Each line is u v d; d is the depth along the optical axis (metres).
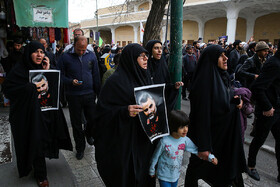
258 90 2.80
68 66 3.34
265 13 17.92
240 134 2.21
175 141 2.13
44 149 2.60
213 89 2.12
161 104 2.07
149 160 2.14
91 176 2.93
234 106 2.22
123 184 1.94
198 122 2.13
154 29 4.41
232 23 16.66
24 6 4.91
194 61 7.36
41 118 2.51
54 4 5.25
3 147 3.57
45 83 2.62
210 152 2.15
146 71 2.14
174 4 2.54
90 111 3.48
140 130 2.04
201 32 21.69
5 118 4.87
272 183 2.96
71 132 4.44
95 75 3.57
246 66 4.67
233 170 2.18
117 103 1.95
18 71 2.50
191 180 2.40
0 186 2.64
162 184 2.16
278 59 2.72
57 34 6.31
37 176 2.63
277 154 2.99
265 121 2.87
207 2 16.02
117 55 3.90
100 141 2.00
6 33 5.81
